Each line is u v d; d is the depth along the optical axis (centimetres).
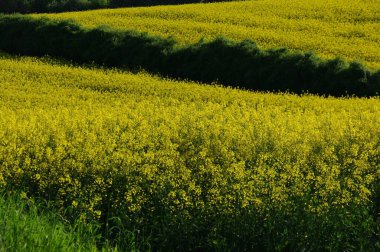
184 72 3516
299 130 1645
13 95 2670
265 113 2036
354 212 1118
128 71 3559
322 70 3156
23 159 1338
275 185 1155
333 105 2469
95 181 1140
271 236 1083
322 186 1202
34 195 1182
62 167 1228
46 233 812
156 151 1365
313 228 1074
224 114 2006
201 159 1310
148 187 1152
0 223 809
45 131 1600
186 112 1998
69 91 2841
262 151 1426
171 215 1077
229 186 1137
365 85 3020
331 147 1440
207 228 1080
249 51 3447
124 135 1462
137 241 1045
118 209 1101
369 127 1752
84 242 870
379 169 1361
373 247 1084
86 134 1502
